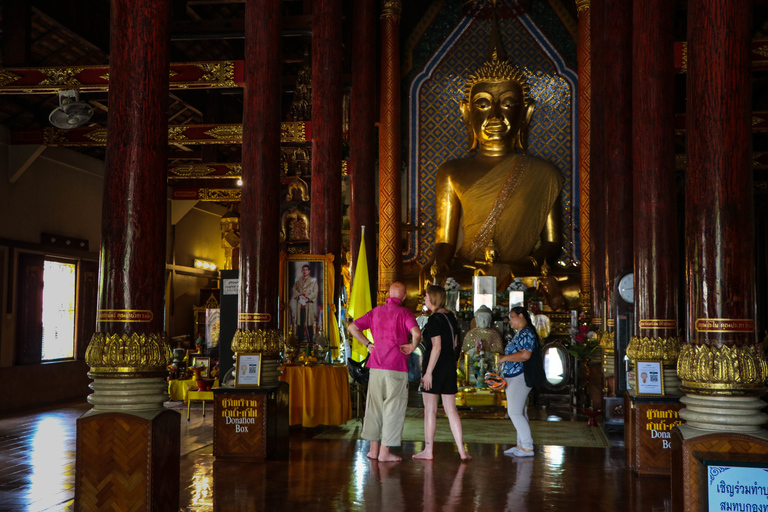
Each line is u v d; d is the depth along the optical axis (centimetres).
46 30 1113
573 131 1642
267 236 708
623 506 504
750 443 389
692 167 417
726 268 403
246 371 676
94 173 1499
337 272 998
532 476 602
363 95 1341
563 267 1580
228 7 1434
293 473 613
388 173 1555
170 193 1806
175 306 1852
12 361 1199
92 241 1485
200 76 1046
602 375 1003
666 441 601
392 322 670
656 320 645
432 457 679
